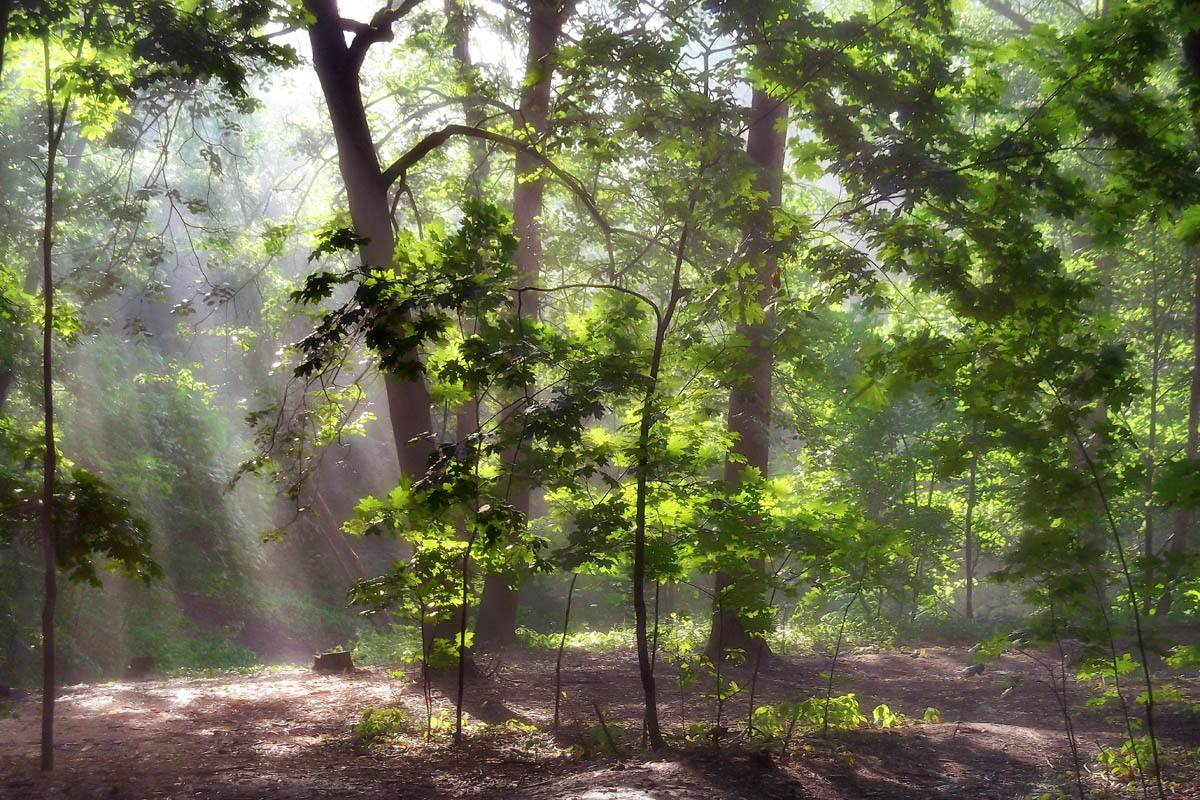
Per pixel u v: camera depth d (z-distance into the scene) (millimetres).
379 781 7082
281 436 11266
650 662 7527
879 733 8555
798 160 8930
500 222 7719
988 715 9977
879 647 16156
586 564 7699
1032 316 7035
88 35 9242
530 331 7699
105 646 21938
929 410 19812
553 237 17625
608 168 12562
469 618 17141
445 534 8242
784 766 6883
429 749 8234
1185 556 5832
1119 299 19797
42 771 6953
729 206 8297
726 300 8203
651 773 6449
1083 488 6016
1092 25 7727
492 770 7445
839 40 8891
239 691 11516
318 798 6570
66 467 8453
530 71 8695
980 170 8367
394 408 11727
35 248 16672
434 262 7559
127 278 19453
